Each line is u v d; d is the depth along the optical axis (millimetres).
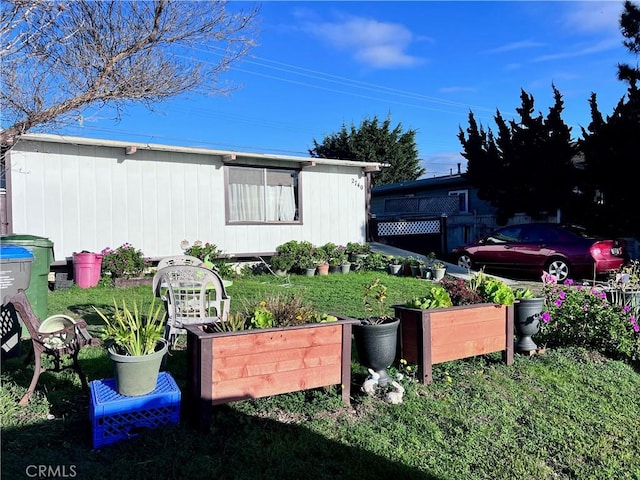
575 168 13164
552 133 13305
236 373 3094
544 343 5527
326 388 3723
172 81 5129
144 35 4965
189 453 2697
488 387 4074
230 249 11305
